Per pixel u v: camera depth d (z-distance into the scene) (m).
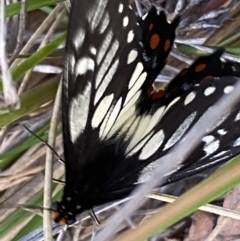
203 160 0.10
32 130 0.14
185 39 0.13
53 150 0.11
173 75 0.13
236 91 0.06
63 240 0.14
